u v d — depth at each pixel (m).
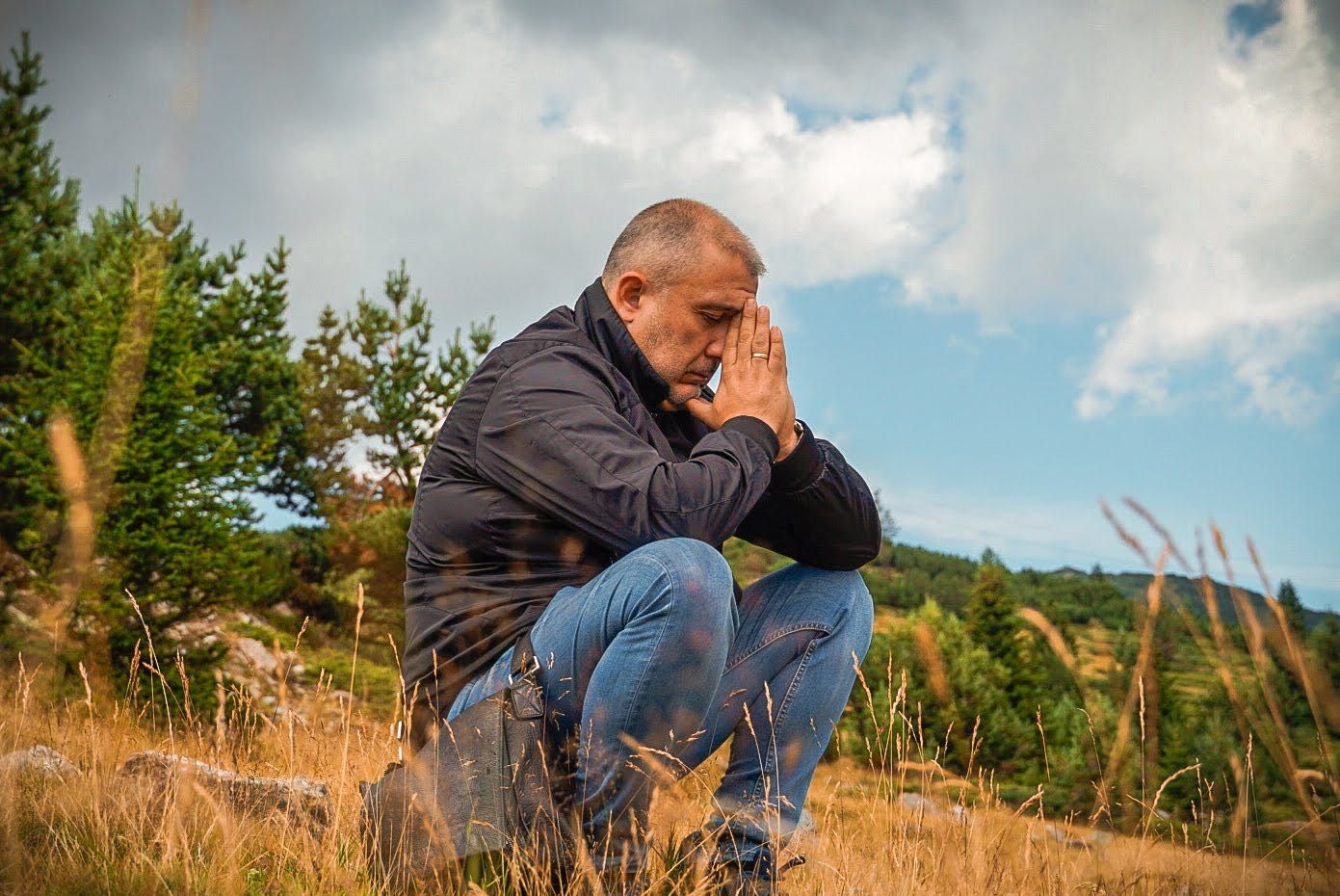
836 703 2.25
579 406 2.07
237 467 12.10
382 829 1.91
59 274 14.79
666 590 1.87
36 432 9.94
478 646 2.06
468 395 2.18
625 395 2.24
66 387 10.38
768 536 2.35
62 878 1.67
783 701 2.20
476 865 1.82
